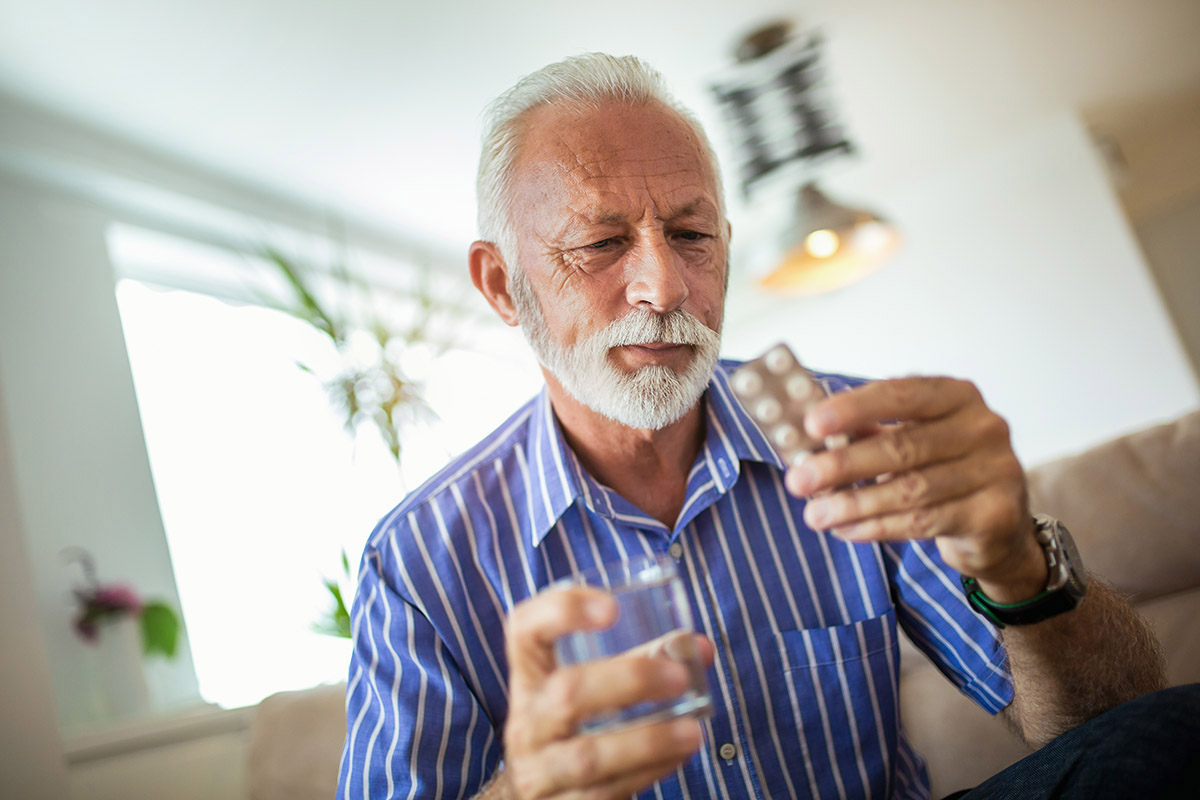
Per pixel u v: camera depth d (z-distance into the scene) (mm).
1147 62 3945
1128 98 4309
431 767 934
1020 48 3533
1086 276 4367
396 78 2773
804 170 3326
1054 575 717
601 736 537
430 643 999
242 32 2402
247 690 2908
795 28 2988
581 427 1076
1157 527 1285
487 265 1175
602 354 983
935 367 4852
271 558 3127
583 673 533
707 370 987
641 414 969
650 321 954
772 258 3000
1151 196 5574
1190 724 588
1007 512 586
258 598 3037
